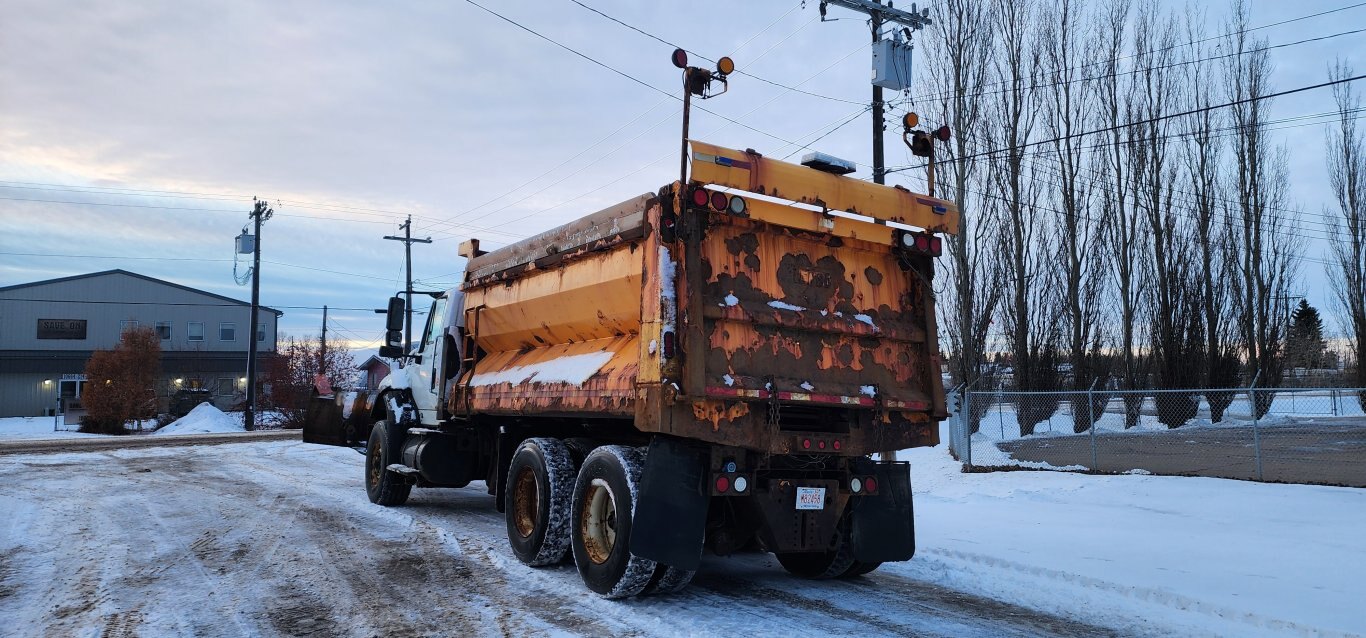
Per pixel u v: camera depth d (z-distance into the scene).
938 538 8.28
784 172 5.94
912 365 6.53
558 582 6.36
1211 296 25.22
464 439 9.63
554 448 6.89
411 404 10.64
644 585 5.72
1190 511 9.48
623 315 6.23
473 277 9.27
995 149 23.17
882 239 6.46
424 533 8.55
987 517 9.59
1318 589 5.99
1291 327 34.91
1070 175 23.91
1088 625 5.32
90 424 33.47
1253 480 11.25
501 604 5.68
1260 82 27.70
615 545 5.74
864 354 6.29
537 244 7.68
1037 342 23.02
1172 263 25.03
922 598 6.03
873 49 16.64
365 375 52.88
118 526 8.88
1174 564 6.88
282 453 19.75
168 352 47.12
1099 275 23.75
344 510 10.23
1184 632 5.15
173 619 5.25
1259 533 8.12
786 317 5.84
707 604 5.77
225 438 26.39
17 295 45.59
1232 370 25.17
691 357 5.37
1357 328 30.17
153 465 16.45
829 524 6.05
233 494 11.77
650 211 5.77
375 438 11.09
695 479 5.59
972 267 22.28
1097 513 9.63
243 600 5.75
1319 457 15.02
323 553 7.44
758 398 5.58
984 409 22.11
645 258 5.76
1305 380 36.03
